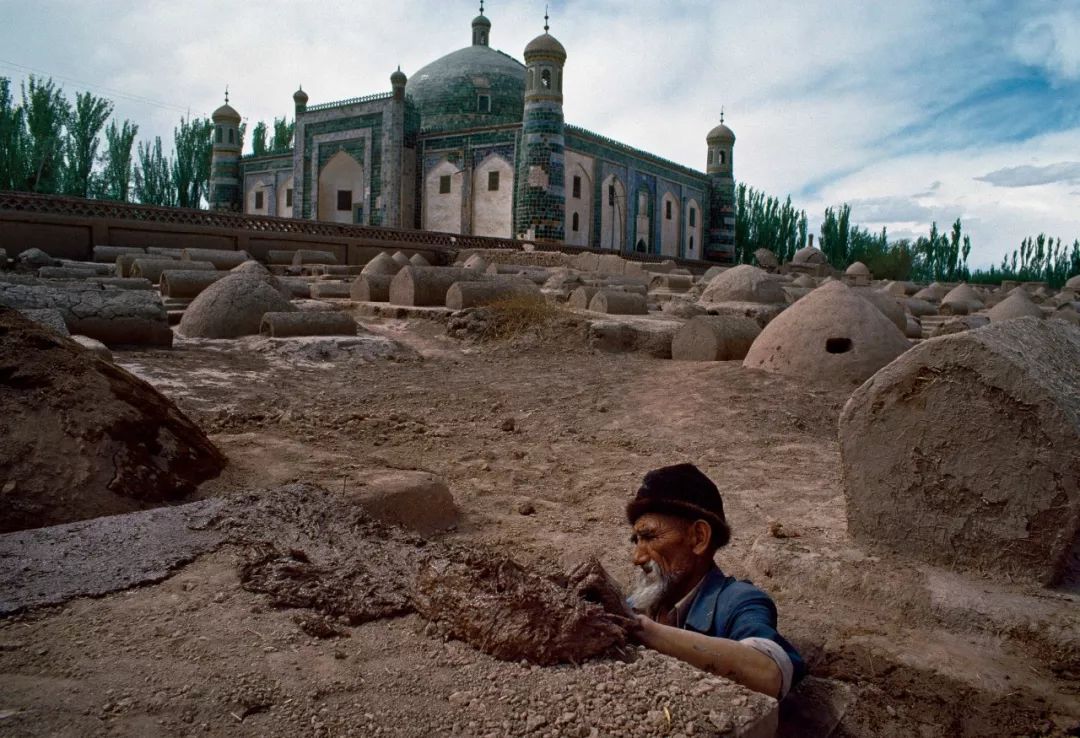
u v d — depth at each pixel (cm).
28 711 165
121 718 164
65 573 238
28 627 206
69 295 964
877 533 357
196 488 368
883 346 847
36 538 264
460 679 187
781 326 888
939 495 335
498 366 1053
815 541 372
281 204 4634
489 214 3866
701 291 2244
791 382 827
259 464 425
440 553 280
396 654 200
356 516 308
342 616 219
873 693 270
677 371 928
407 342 1227
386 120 3959
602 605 210
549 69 3491
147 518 286
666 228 4678
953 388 328
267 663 191
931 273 6378
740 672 198
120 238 2202
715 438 650
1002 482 318
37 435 336
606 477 533
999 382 315
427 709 173
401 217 4038
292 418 669
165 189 4738
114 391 368
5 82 3603
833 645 299
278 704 173
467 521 432
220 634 205
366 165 4044
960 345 325
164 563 249
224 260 2055
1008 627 293
